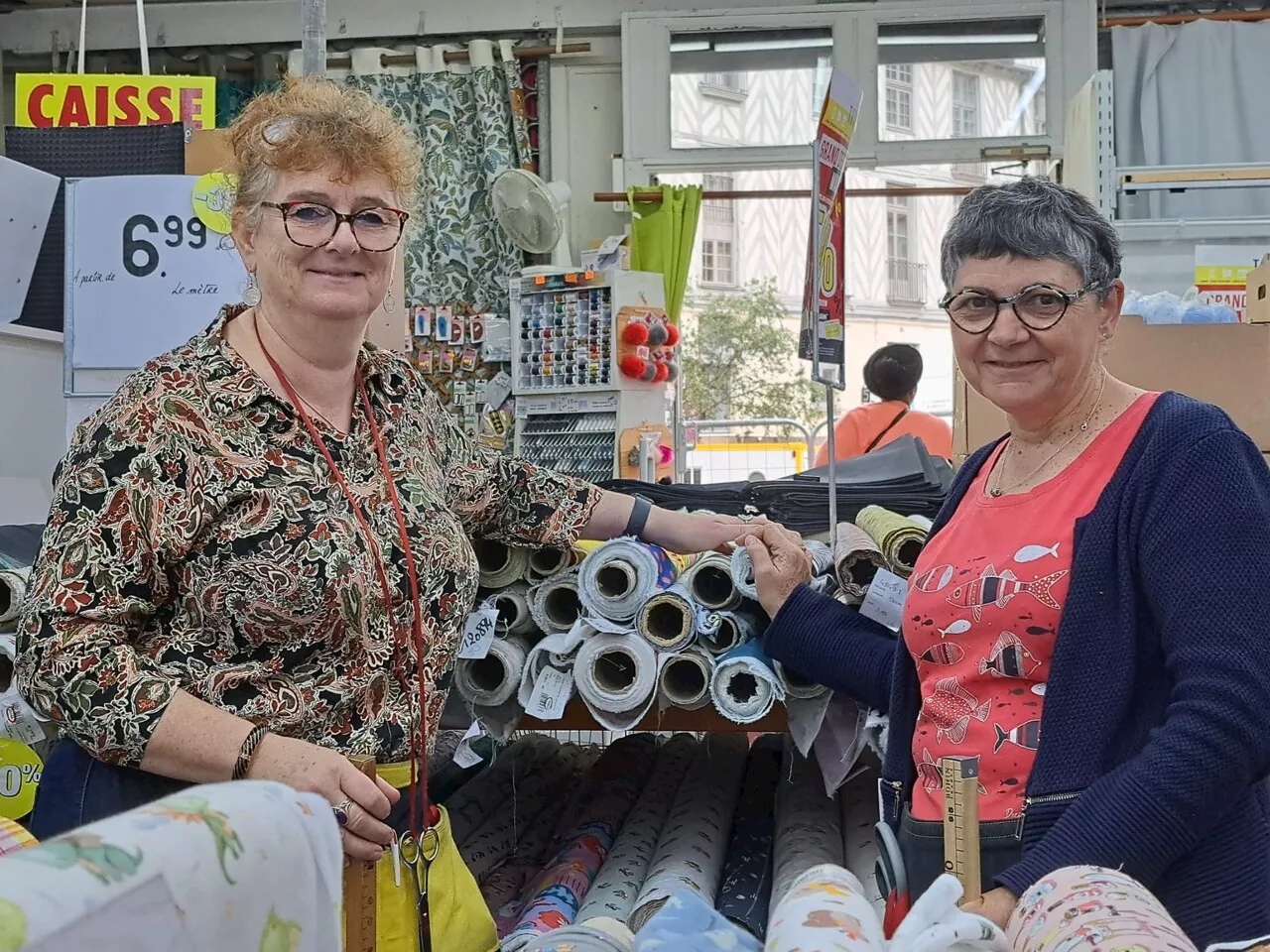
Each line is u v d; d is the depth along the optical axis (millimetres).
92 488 1266
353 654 1334
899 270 11820
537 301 5020
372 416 1447
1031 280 1279
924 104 5770
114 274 2266
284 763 1212
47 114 2842
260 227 1363
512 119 5988
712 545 1846
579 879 2014
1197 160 5559
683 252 5680
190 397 1310
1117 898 806
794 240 10109
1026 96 5699
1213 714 1116
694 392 9688
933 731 1357
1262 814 1253
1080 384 1329
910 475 2297
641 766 2664
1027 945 813
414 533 1395
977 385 1348
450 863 1452
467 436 1723
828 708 1856
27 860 470
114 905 473
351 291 1350
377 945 1300
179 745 1217
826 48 5840
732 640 1872
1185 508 1184
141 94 2867
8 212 2434
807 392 9688
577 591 1886
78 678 1232
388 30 6121
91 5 6227
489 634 1858
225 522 1287
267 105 1382
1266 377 2842
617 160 5965
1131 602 1222
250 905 542
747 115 5895
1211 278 3607
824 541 2127
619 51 6078
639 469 4781
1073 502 1284
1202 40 5582
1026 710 1274
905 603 1440
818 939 775
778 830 2197
